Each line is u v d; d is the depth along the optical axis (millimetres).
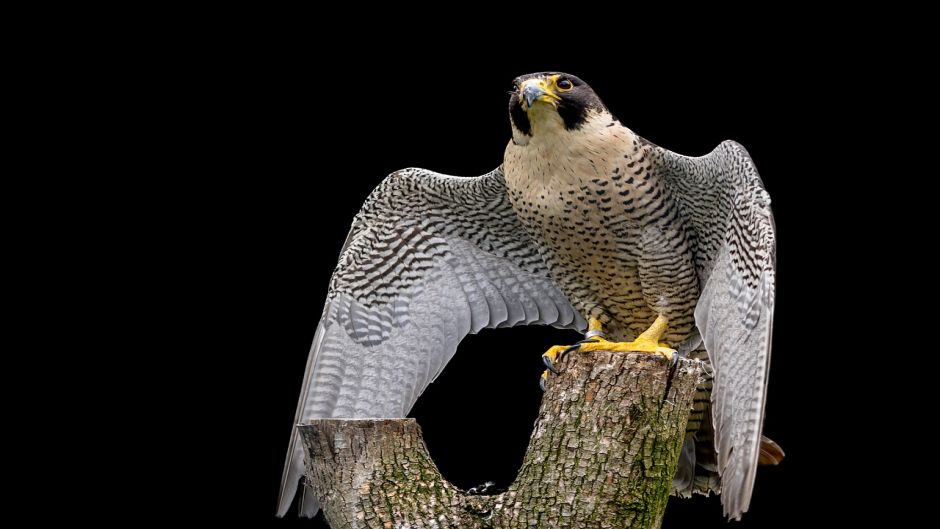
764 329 9461
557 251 11539
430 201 12234
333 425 9852
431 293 12508
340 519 9805
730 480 9469
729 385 9828
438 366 12422
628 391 9906
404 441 9914
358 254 12398
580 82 10984
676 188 11062
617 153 10859
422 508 9719
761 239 9742
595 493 9750
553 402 10188
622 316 11914
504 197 11953
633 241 11141
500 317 12578
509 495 9945
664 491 9961
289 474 11750
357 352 12312
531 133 10898
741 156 10188
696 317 10562
